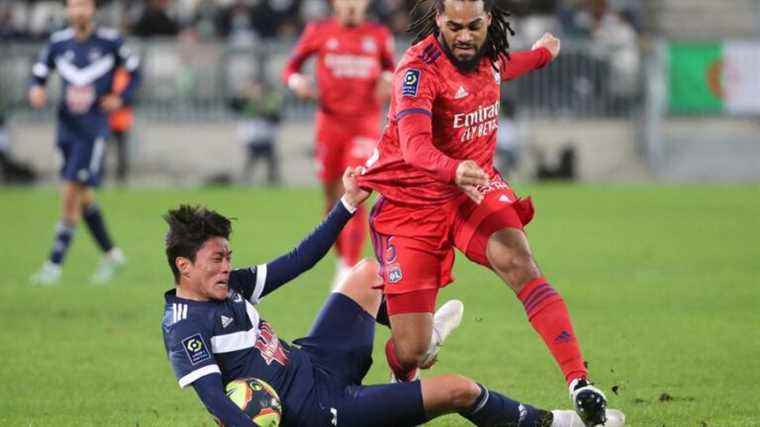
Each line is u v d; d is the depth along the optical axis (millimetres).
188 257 22703
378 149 26281
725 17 111250
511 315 41062
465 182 23406
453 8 24531
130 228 67188
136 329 39312
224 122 97500
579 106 98250
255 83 93375
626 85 97938
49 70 51250
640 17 110562
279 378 23062
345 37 50844
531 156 98000
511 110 92250
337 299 24797
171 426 27375
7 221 71062
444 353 34969
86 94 50062
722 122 98750
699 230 65062
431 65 25125
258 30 103188
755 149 98312
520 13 101125
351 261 48438
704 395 29609
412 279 26078
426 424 27219
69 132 50000
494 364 33562
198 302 22875
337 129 51281
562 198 83438
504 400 23797
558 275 49875
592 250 57594
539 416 23984
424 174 25594
